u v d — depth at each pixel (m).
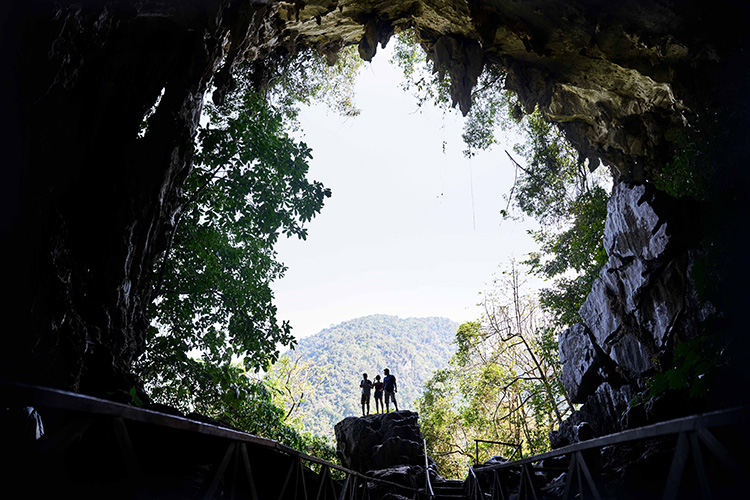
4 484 2.29
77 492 3.57
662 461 6.80
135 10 7.73
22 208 5.53
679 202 10.59
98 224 7.39
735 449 2.17
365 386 18.20
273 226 11.28
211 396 11.30
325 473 5.08
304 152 11.65
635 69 11.65
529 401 21.58
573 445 3.21
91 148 7.42
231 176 11.20
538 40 12.11
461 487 12.41
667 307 10.59
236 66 11.86
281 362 28.31
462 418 24.84
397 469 12.85
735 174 7.54
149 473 5.20
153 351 10.62
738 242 5.96
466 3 12.21
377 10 13.58
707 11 9.77
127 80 8.08
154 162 8.20
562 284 18.08
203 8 8.55
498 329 23.86
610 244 12.83
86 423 1.92
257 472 6.20
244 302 11.11
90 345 6.41
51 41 5.86
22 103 5.61
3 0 5.08
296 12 12.27
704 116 9.84
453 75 14.59
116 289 7.40
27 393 1.61
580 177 17.45
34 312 5.42
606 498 4.49
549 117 15.53
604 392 12.71
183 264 11.03
